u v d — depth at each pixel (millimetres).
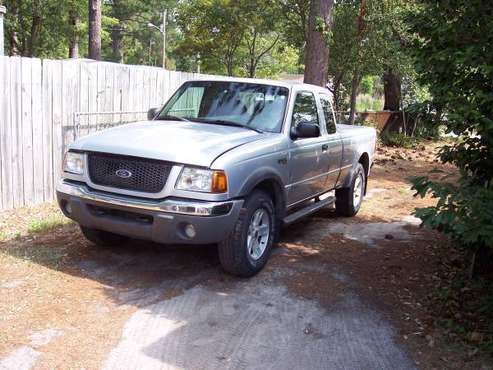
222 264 5301
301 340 4281
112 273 5348
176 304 4746
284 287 5297
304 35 15977
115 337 4090
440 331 4570
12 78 7031
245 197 5188
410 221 8352
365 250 6703
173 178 4832
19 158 7273
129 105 9148
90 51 16578
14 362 3646
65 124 7914
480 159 5035
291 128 6090
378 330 4543
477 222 3934
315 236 7188
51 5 25422
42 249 5852
